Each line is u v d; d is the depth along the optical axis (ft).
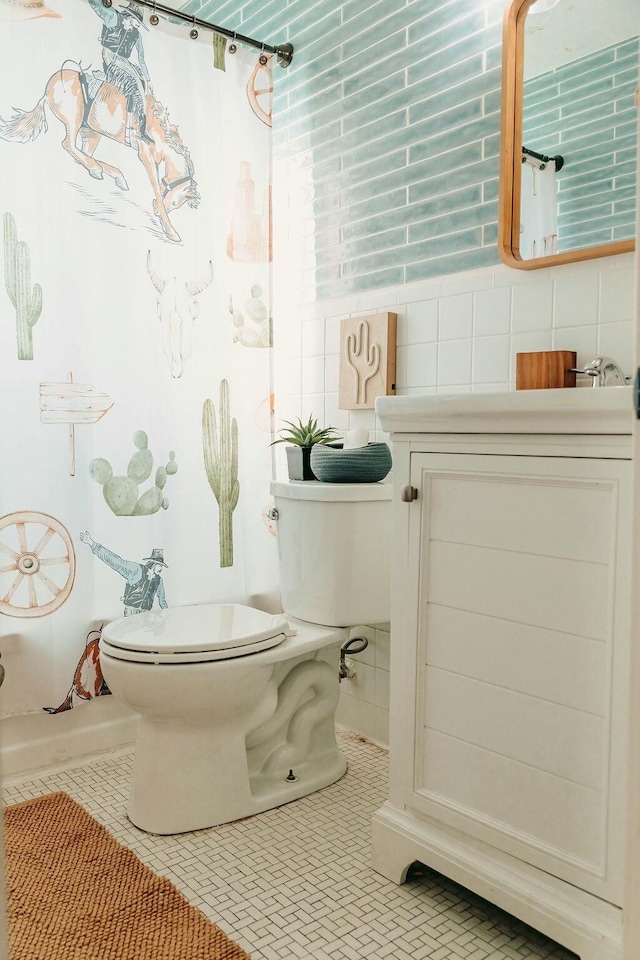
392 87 6.68
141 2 6.58
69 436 6.31
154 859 5.15
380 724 7.04
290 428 7.98
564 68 5.37
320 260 7.55
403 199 6.62
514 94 5.68
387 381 6.67
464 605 4.42
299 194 7.77
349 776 6.44
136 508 6.73
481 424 4.23
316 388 7.64
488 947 4.28
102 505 6.56
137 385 6.70
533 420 3.95
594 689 3.77
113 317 6.55
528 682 4.08
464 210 6.10
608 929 3.70
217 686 5.24
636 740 3.31
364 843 5.38
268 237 7.60
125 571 6.69
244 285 7.47
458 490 4.44
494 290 5.89
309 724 6.21
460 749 4.47
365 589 6.19
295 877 4.94
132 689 5.23
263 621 5.88
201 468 7.16
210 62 7.10
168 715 5.39
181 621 5.87
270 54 7.59
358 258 7.11
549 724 3.98
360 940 4.32
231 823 5.65
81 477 6.37
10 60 5.95
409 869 5.06
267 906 4.63
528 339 5.66
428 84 6.37
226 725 5.64
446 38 6.21
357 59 7.02
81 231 6.32
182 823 5.49
